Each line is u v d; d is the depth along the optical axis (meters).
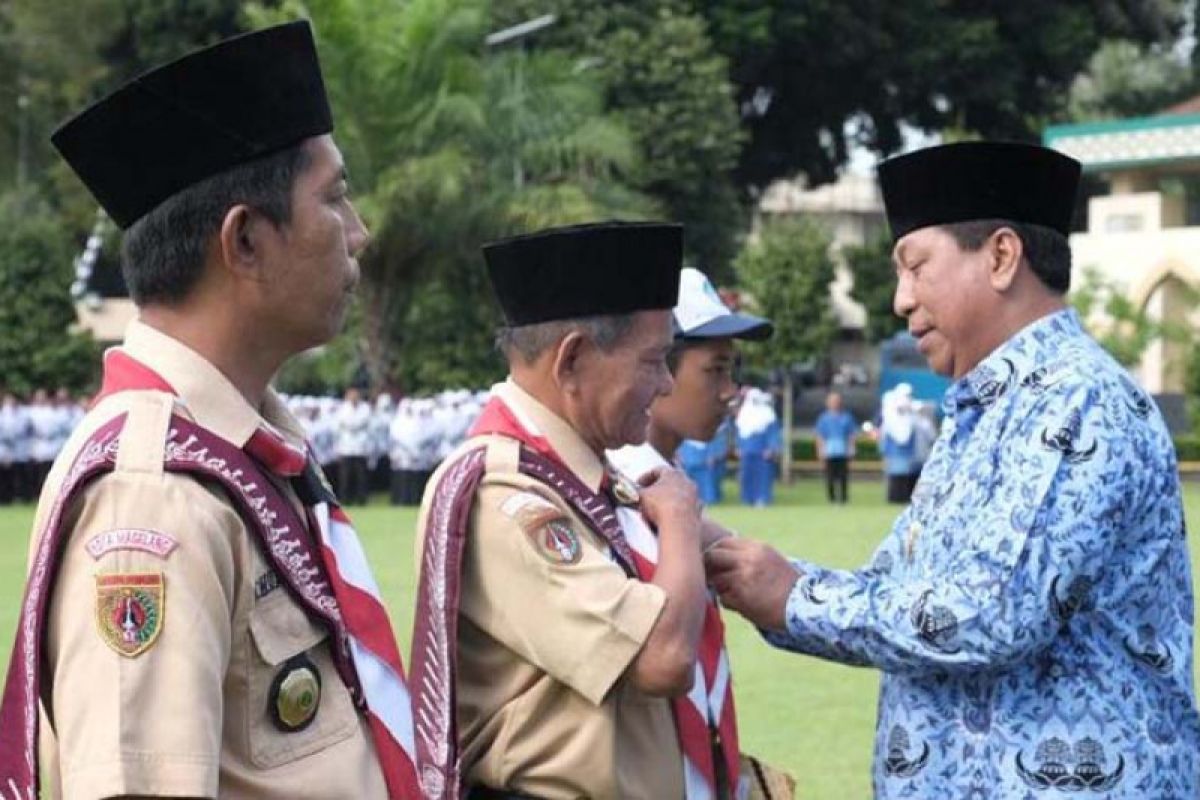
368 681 2.88
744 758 4.25
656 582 3.69
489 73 30.17
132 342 2.84
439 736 3.60
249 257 2.82
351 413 26.73
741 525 21.34
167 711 2.54
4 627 12.25
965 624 3.58
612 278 3.82
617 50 34.94
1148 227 36.41
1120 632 3.66
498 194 28.81
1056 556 3.56
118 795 2.49
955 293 3.88
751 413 25.81
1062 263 3.90
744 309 31.97
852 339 53.19
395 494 26.59
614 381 3.85
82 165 2.85
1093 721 3.63
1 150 35.16
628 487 3.95
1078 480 3.59
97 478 2.65
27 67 34.69
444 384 29.94
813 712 9.70
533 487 3.78
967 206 3.85
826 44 40.31
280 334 2.88
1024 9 42.00
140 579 2.57
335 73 27.91
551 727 3.71
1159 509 3.69
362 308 29.42
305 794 2.72
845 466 26.56
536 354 3.88
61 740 2.56
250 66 2.78
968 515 3.72
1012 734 3.66
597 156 30.45
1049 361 3.78
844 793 7.87
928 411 26.98
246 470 2.76
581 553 3.69
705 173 36.06
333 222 2.89
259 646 2.71
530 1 35.19
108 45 38.03
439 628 3.66
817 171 44.91
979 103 43.06
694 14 38.59
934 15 41.00
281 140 2.82
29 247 31.33
